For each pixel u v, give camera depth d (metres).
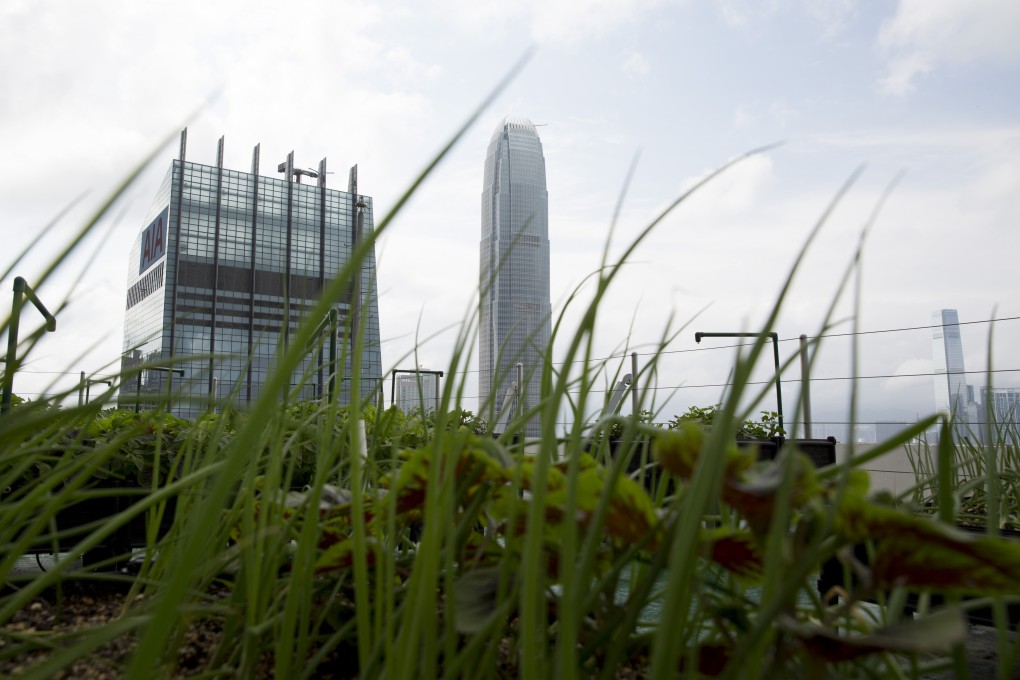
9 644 0.82
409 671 0.42
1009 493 1.62
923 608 0.54
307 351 0.80
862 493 0.47
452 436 0.54
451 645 0.49
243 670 0.61
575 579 0.44
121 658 0.75
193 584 0.74
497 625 0.51
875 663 0.55
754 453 0.45
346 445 1.00
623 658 0.61
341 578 0.71
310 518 0.61
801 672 0.49
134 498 1.91
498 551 0.71
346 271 0.35
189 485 0.71
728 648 0.52
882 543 0.43
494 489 0.66
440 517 0.50
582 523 0.55
